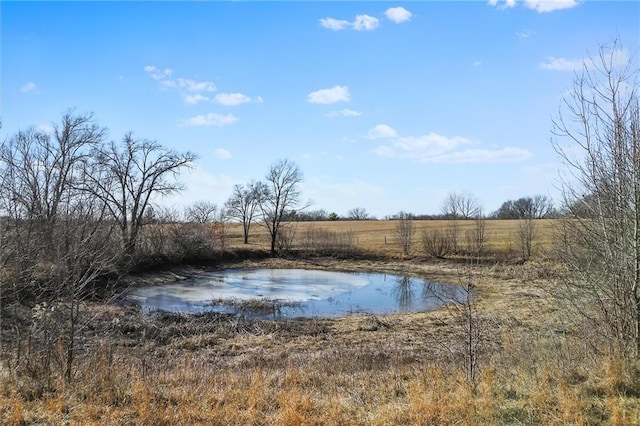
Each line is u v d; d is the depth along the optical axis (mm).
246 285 35031
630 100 7094
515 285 28906
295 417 6297
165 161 40125
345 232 56750
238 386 8258
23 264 12539
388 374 9094
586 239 7883
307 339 17469
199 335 17344
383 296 30016
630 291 7164
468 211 47031
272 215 54125
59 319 8727
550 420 5754
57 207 14000
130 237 36500
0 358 8422
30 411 6559
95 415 6551
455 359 10188
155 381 8469
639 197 6988
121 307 21203
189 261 44094
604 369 6789
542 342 9023
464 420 5945
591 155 7516
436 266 43219
